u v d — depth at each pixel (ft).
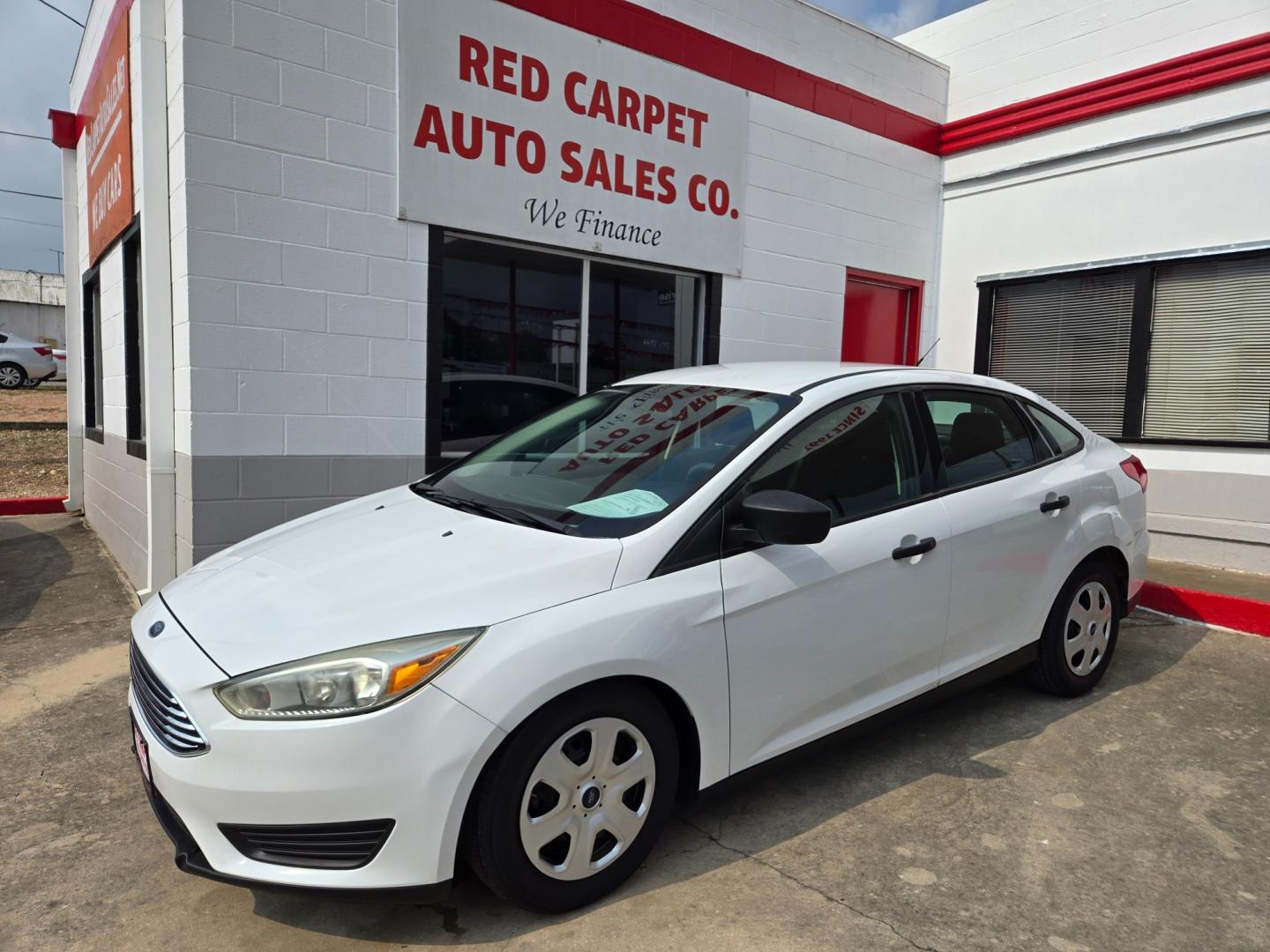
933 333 27.84
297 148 15.64
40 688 13.47
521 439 12.19
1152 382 22.58
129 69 17.62
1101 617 13.39
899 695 10.50
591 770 7.91
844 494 10.14
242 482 15.60
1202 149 21.44
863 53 24.84
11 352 75.56
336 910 8.13
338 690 7.07
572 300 20.12
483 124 17.72
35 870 8.77
